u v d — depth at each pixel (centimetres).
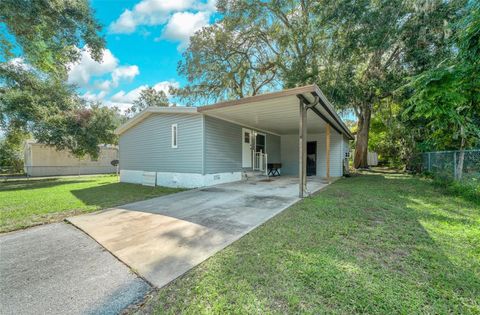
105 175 1733
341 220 374
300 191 584
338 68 1227
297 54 1417
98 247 298
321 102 596
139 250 281
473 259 236
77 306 183
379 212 421
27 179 1352
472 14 332
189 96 1659
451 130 680
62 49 886
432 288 188
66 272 236
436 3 983
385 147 1708
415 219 376
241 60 1523
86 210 493
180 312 169
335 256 246
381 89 1248
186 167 827
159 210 480
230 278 210
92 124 1548
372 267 223
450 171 705
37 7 671
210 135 812
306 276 208
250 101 606
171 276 220
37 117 1186
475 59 337
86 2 827
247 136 1057
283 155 1390
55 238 334
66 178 1416
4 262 259
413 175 1109
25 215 458
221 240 305
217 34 1394
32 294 199
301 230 329
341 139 1190
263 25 1377
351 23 1120
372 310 164
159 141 927
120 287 208
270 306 171
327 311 164
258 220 390
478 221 361
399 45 1172
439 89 358
